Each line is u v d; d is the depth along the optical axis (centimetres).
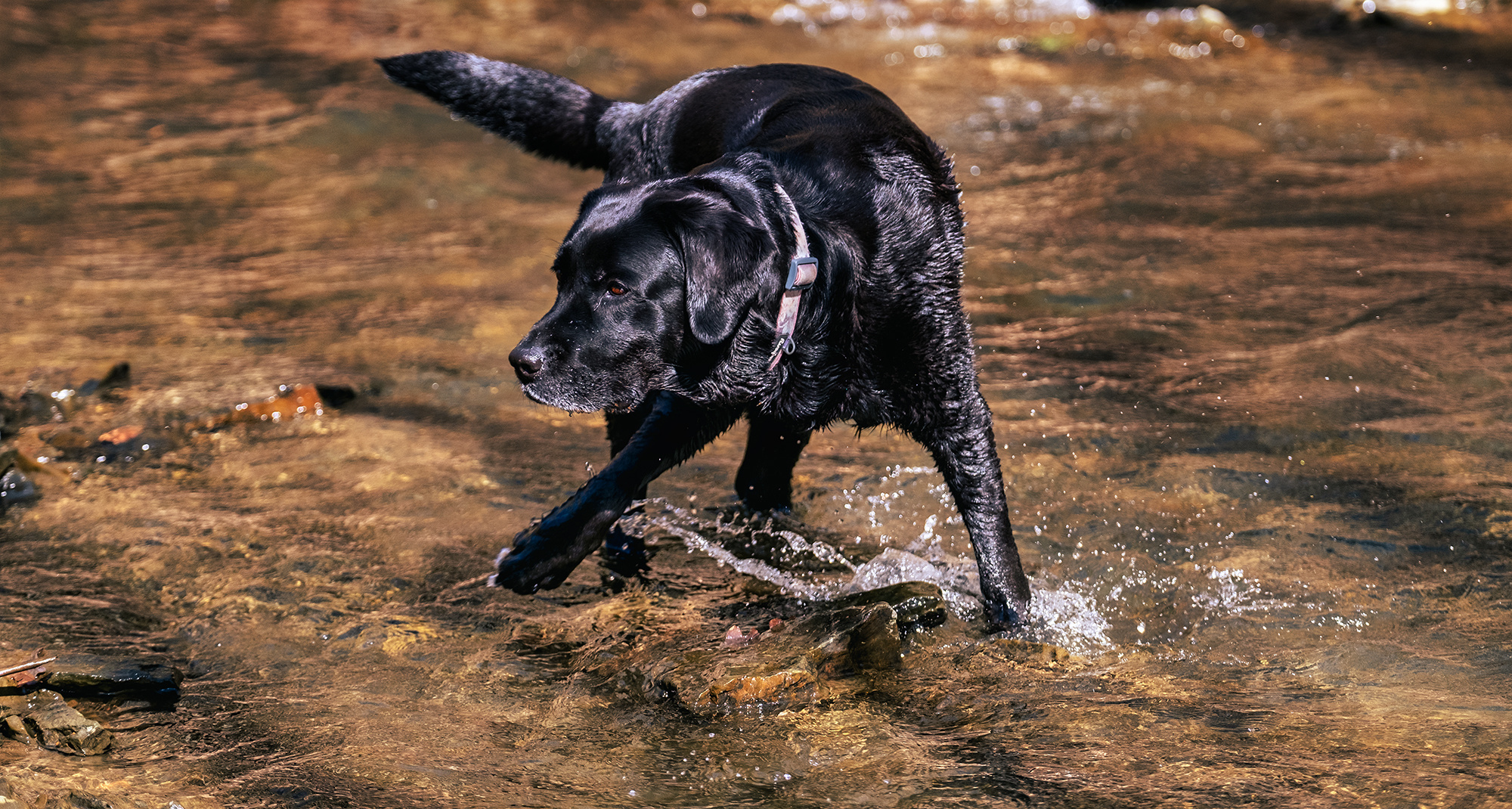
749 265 404
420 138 1149
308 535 525
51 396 652
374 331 757
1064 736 377
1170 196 973
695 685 406
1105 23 1605
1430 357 669
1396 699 387
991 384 668
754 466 539
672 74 1334
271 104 1241
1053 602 468
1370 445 578
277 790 359
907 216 446
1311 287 784
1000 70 1380
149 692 414
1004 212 948
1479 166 1015
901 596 463
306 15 1620
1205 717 384
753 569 510
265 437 621
